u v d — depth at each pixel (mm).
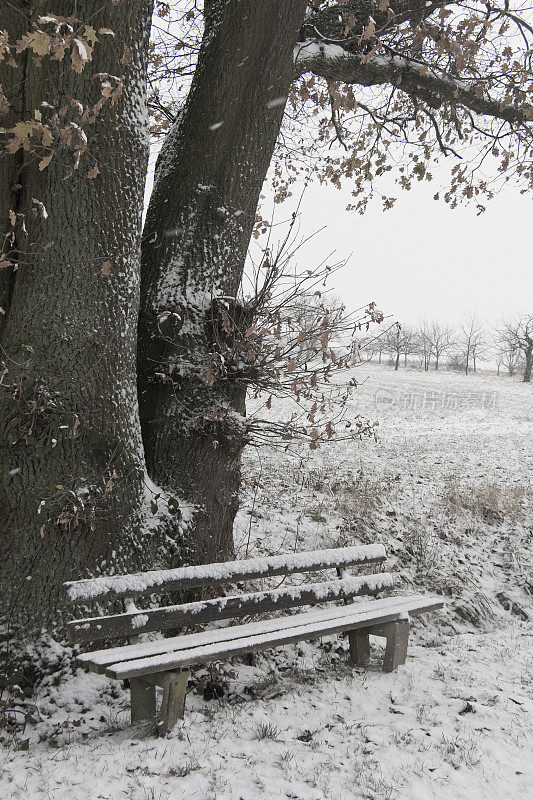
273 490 9586
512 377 65562
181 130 6062
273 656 5473
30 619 4633
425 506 9961
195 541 5656
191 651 4121
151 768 3553
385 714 4426
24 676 4508
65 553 4746
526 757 3873
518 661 5730
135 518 5160
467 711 4512
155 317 5719
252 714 4312
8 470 4645
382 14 7602
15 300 4738
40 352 4648
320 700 4648
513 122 9047
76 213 4680
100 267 4805
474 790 3471
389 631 5219
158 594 5340
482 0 8141
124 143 4832
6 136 4527
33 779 3455
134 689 4125
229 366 5570
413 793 3400
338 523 8445
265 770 3590
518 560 8445
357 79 8055
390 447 16641
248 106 5898
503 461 16297
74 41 3473
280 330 5355
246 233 6164
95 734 4059
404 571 7582
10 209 4703
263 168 6180
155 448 5703
